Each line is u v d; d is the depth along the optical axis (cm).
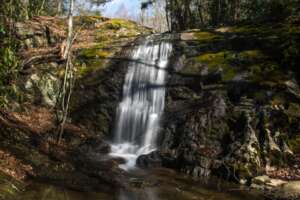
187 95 1662
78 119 1741
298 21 1725
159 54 1902
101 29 2452
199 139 1422
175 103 1672
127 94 1808
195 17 3428
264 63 1581
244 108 1446
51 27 2345
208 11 3266
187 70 1727
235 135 1384
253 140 1321
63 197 915
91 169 1212
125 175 1223
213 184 1181
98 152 1498
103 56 1941
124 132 1709
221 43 1800
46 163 1152
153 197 1021
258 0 2742
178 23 3362
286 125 1369
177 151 1397
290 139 1354
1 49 1396
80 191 983
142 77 1825
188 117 1517
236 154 1291
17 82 1722
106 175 1176
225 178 1238
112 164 1340
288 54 1548
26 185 946
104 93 1802
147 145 1599
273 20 1883
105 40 2289
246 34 1772
